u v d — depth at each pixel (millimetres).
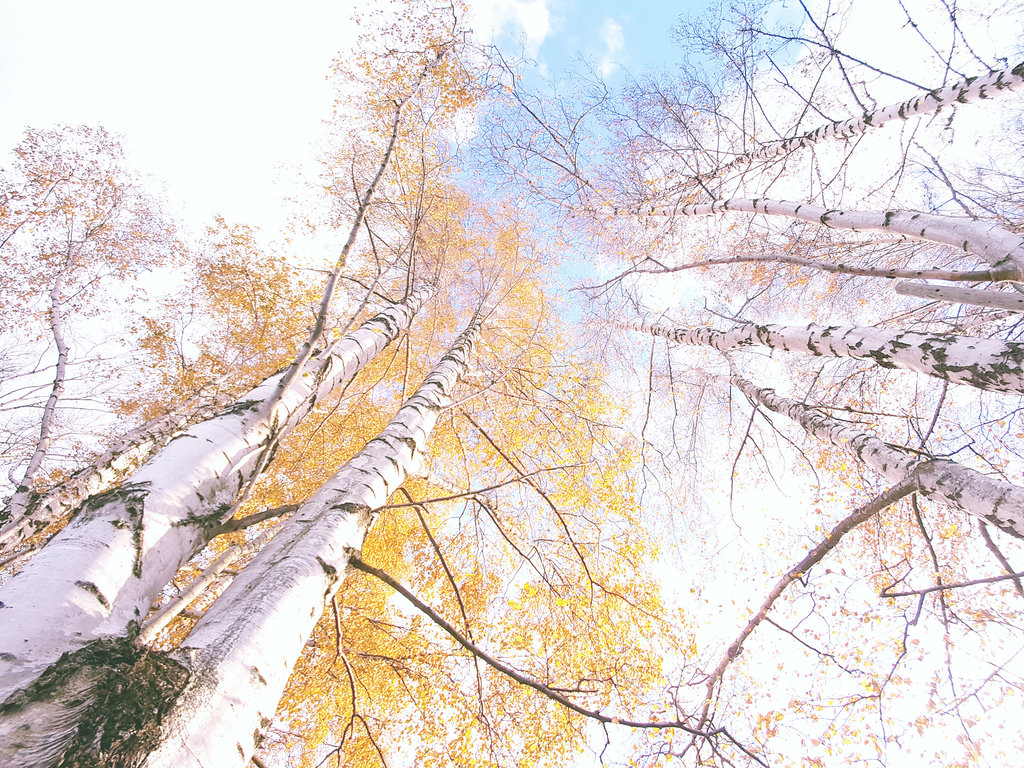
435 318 7289
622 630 5000
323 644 4625
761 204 5363
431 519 6266
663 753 4164
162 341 5988
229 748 1399
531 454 6316
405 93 5102
